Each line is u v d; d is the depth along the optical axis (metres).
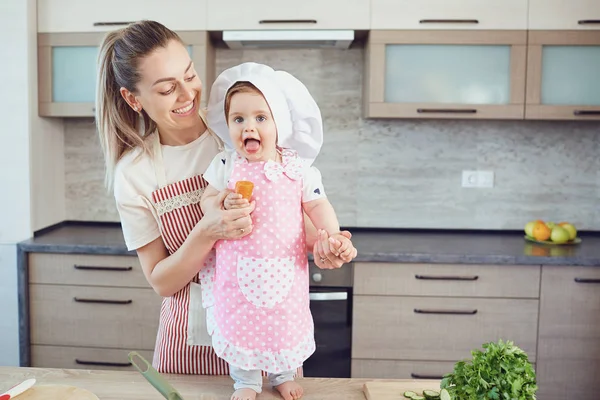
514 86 2.64
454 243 2.73
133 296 2.56
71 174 3.12
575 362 2.47
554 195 3.01
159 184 1.25
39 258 2.59
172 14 2.66
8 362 2.66
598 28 2.59
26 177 2.71
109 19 2.69
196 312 1.27
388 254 2.45
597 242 2.78
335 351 2.52
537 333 2.47
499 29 2.61
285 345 1.06
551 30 2.60
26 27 2.65
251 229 1.06
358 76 2.98
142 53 1.12
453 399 1.02
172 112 1.16
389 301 2.48
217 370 1.28
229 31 2.65
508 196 3.02
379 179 3.04
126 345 2.58
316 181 1.14
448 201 3.04
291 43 2.79
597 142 2.98
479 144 3.01
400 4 2.62
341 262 1.06
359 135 3.02
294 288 1.07
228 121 1.11
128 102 1.21
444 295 2.47
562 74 2.65
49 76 2.76
